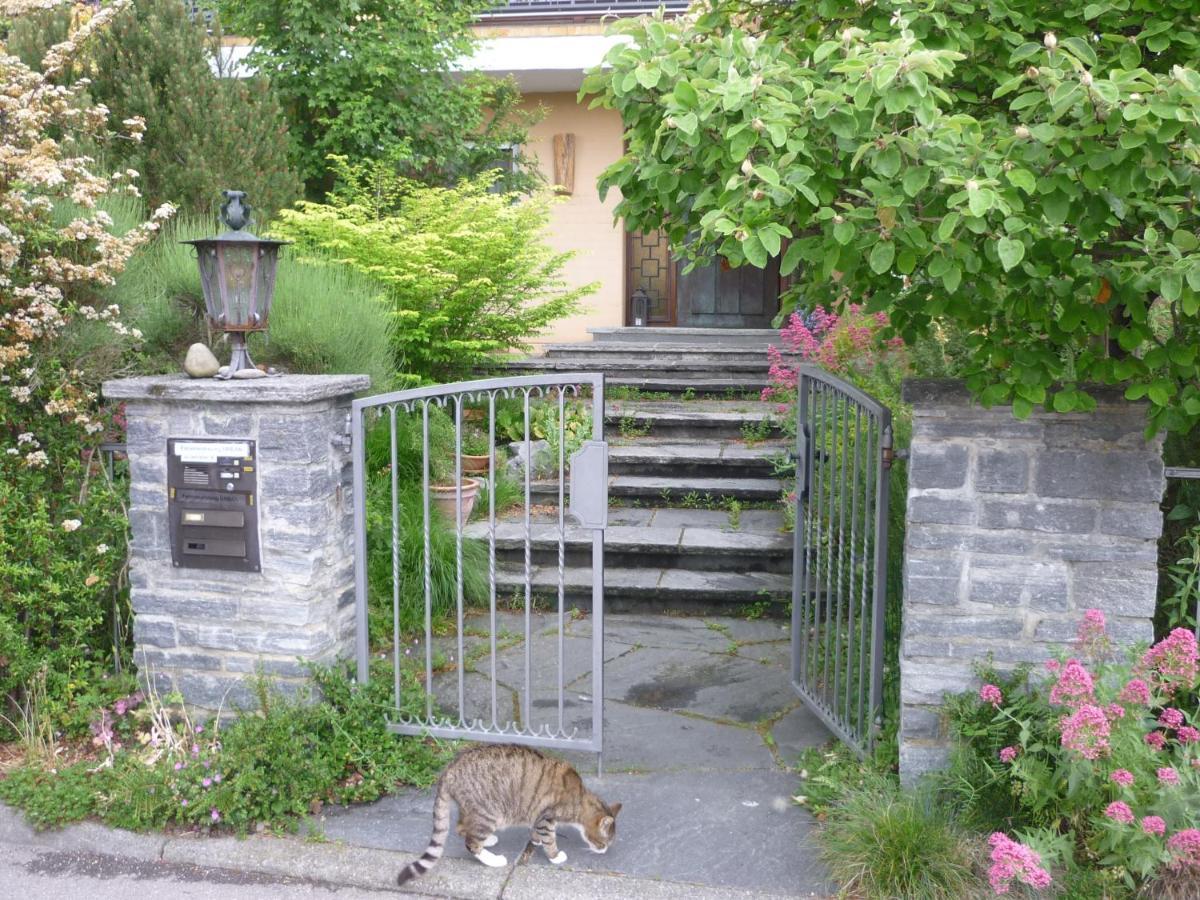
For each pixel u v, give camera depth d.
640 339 10.40
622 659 5.14
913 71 2.57
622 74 3.04
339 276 6.31
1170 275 2.77
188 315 5.32
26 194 4.27
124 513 4.38
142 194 6.45
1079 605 3.44
